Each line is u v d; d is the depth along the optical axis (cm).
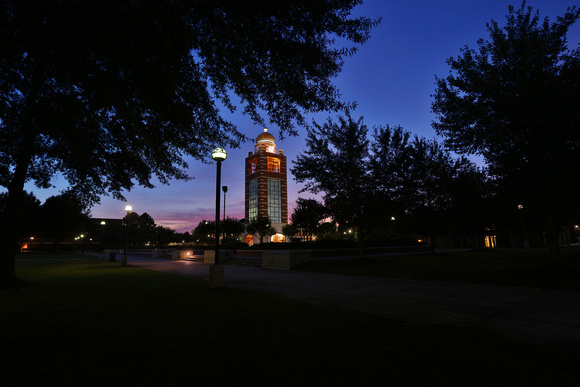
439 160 2444
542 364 364
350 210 1742
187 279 1366
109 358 390
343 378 324
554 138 923
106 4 402
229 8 488
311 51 531
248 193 13438
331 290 1007
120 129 773
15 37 418
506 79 1054
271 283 1212
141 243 10738
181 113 613
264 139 13450
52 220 6150
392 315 638
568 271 1058
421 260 1958
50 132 746
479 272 1273
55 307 721
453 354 395
